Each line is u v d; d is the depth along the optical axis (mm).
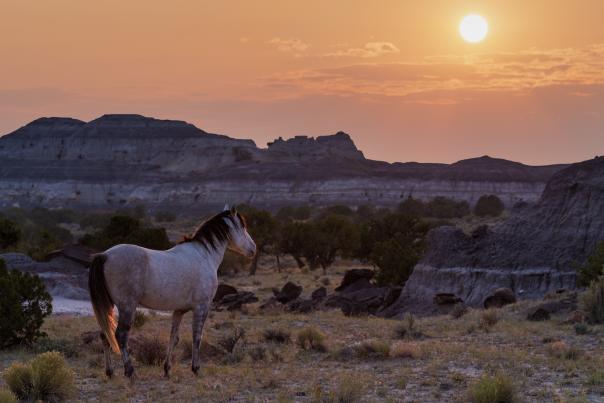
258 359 17219
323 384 13398
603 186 37750
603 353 16219
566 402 11070
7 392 11359
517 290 35469
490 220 143500
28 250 64875
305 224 86500
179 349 18031
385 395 12219
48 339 19422
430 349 17562
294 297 41656
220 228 14594
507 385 11375
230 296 41688
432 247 40469
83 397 12570
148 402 12000
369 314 36906
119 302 13078
